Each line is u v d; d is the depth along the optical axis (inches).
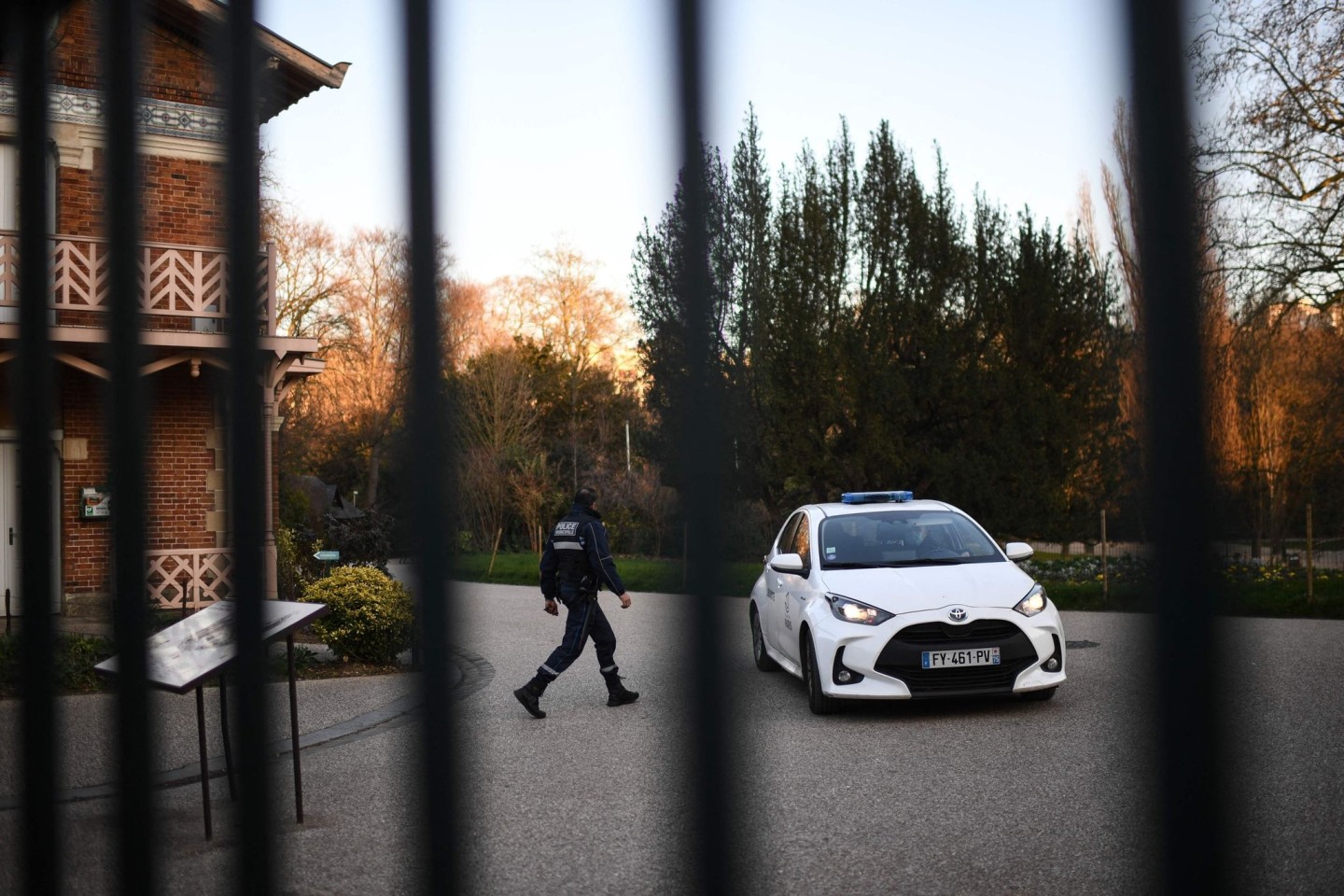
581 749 276.8
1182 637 55.9
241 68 79.9
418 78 72.3
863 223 1016.9
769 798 221.5
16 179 95.0
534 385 1526.8
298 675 396.2
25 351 95.0
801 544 365.4
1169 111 56.1
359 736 295.7
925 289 1000.9
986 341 992.2
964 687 300.2
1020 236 972.6
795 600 340.2
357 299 1395.2
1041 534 946.1
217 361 601.9
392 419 1422.2
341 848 191.0
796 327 960.9
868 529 353.4
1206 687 55.7
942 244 1002.7
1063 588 665.0
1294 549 799.1
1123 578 687.7
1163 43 56.0
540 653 479.5
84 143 607.8
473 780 244.7
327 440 1481.3
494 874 177.0
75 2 91.8
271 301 607.5
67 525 618.2
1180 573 55.9
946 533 352.2
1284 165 644.7
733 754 66.7
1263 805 204.2
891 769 243.4
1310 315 719.7
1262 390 705.0
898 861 178.9
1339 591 578.6
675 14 66.5
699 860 66.7
